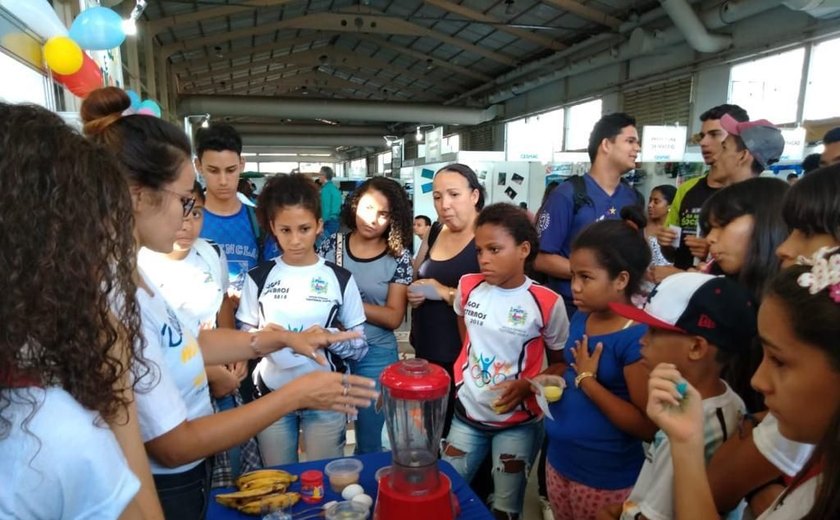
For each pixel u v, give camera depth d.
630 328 1.27
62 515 0.52
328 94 19.73
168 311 0.94
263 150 27.86
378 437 1.89
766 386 0.66
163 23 8.46
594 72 10.24
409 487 0.97
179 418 0.84
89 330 0.53
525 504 2.22
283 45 12.64
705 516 0.79
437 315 1.88
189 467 0.92
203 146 1.95
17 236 0.48
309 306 1.64
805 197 0.90
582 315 1.49
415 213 6.36
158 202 0.86
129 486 0.54
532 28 9.40
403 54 13.23
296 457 1.65
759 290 1.22
